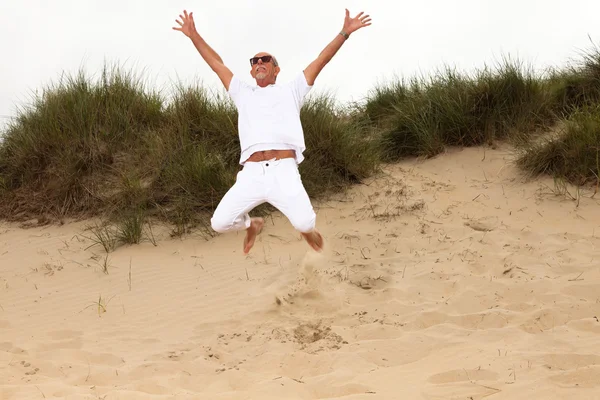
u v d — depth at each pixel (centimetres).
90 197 937
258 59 518
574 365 462
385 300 642
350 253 772
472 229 811
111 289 719
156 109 1070
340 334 567
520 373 453
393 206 886
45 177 988
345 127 1010
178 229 851
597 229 773
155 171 940
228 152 941
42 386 473
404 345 530
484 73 1086
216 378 496
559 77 1115
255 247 807
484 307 607
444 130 1048
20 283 745
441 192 921
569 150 897
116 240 841
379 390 446
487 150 1019
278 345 553
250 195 506
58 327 629
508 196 887
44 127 1014
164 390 471
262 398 446
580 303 581
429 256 746
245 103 516
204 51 531
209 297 685
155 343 582
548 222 808
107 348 573
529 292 623
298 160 517
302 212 499
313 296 661
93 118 1012
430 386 444
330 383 465
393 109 1162
